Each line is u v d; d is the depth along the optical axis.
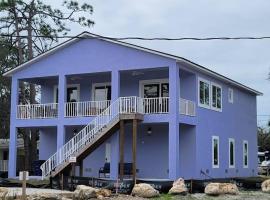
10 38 43.62
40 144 34.78
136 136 29.17
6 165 46.62
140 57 28.95
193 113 30.28
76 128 32.75
